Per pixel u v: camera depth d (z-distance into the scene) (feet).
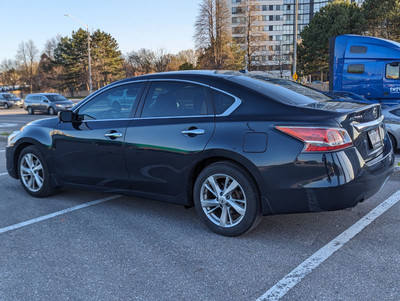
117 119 14.17
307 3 363.35
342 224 12.88
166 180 12.88
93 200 16.51
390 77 43.78
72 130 15.19
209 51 186.09
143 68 237.45
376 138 12.02
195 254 10.95
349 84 45.75
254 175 11.03
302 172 10.47
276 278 9.43
